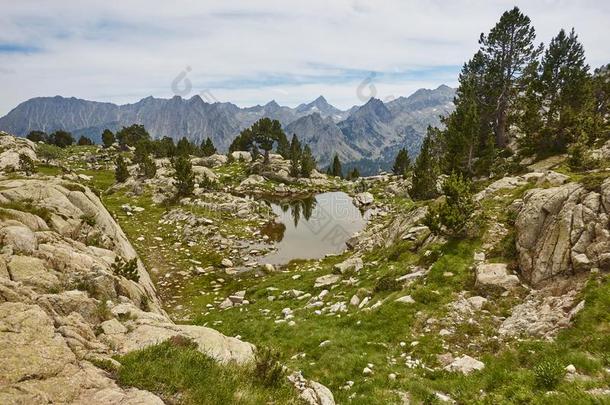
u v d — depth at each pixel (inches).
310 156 4461.1
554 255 775.7
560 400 431.5
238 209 2559.1
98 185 3316.9
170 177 3257.9
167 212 2439.7
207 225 2170.3
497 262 895.1
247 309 1125.1
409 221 1435.8
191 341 486.3
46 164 3196.4
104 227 1161.4
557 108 2113.7
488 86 2487.7
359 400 546.0
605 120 2373.3
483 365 594.2
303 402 446.6
